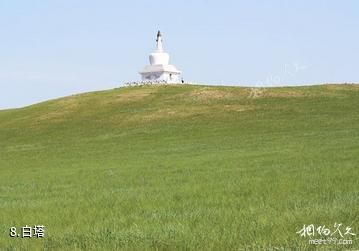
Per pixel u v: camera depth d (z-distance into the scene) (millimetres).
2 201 28141
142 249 13359
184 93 117938
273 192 22031
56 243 14781
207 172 36594
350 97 105062
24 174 49062
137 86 131625
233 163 42531
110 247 13672
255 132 76812
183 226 15461
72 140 84062
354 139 56594
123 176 39125
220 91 117125
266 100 106250
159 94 119125
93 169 48562
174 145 69625
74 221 18297
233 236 13727
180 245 13352
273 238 13359
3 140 89750
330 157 39375
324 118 84938
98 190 30266
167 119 95438
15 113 114750
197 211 18266
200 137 76438
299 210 16734
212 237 13758
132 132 86375
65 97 125750
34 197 29469
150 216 18359
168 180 33281
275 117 89812
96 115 103812
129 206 21062
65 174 45406
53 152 72500
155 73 162500
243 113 95688
